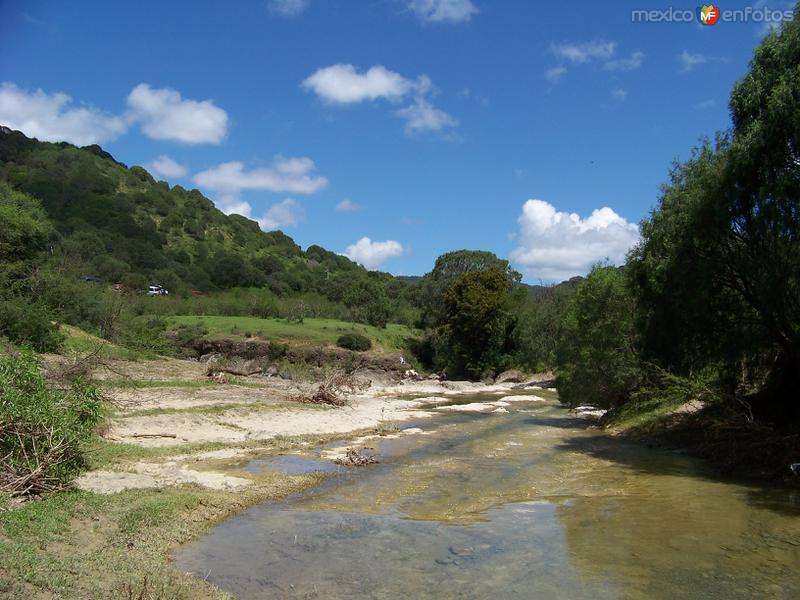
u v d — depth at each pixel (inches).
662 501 532.1
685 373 815.1
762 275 637.9
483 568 368.5
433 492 581.3
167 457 664.4
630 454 788.6
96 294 1872.5
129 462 603.8
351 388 1669.5
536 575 355.9
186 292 3344.0
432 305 3142.2
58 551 338.0
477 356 2527.1
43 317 1300.4
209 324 2504.9
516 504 532.7
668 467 695.1
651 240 831.7
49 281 1630.2
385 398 1628.9
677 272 734.5
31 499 417.7
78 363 791.1
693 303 712.4
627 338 1042.7
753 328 709.9
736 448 676.7
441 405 1487.5
